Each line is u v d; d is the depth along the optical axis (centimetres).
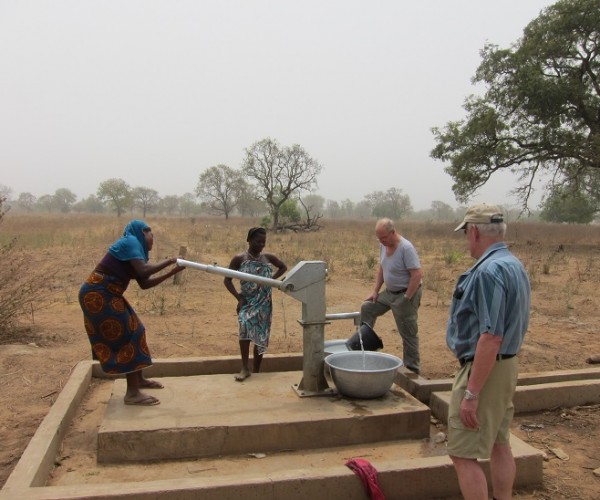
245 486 324
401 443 425
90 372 547
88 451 402
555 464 400
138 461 385
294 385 486
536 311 952
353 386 443
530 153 2594
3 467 377
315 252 1994
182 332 766
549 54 2417
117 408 426
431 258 1872
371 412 427
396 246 534
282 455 401
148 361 434
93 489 312
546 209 5828
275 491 329
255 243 509
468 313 296
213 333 766
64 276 1242
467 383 293
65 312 880
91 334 420
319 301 459
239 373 522
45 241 1944
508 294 285
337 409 432
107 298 414
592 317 909
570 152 2480
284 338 753
